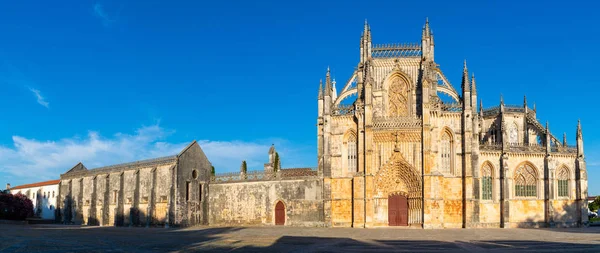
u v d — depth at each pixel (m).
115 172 111.00
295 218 93.88
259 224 96.81
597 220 143.25
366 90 91.12
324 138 93.44
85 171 120.94
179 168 97.19
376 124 91.19
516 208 94.88
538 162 97.25
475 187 89.25
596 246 49.94
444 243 53.53
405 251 44.81
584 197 97.31
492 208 93.62
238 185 100.12
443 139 91.00
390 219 90.75
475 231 76.69
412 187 90.12
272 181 96.81
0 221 116.50
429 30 97.31
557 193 97.19
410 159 89.94
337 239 59.00
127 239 59.16
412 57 96.00
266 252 44.22
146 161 104.12
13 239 58.31
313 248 47.69
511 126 108.38
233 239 58.84
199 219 100.56
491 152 94.75
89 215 115.38
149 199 99.44
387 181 91.50
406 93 95.19
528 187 96.69
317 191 92.94
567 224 96.50
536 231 77.12
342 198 91.75
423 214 86.62
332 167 93.00
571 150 99.19
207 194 103.25
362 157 90.94
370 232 73.31
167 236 64.75
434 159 89.19
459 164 89.62
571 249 46.84
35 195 146.25
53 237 62.28
